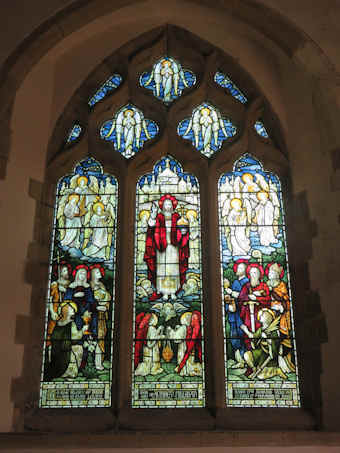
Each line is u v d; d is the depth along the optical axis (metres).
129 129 7.48
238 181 7.20
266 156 7.29
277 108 7.39
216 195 7.07
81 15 6.82
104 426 5.88
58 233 6.91
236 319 6.46
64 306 6.52
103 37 7.64
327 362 6.07
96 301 6.54
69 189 7.15
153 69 7.83
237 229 6.93
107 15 6.96
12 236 6.39
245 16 6.90
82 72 7.52
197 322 6.44
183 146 7.22
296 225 6.82
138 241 6.86
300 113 7.22
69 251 6.80
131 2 6.94
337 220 6.41
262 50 7.59
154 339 6.37
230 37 7.61
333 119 6.57
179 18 7.49
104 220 6.98
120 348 6.24
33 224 6.65
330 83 6.60
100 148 7.27
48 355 6.30
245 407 6.07
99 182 7.19
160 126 7.38
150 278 6.65
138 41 7.68
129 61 7.66
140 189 7.16
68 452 5.24
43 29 6.70
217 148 7.36
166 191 7.13
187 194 7.11
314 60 6.68
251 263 6.74
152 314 6.48
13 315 6.12
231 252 6.79
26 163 6.79
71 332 6.40
